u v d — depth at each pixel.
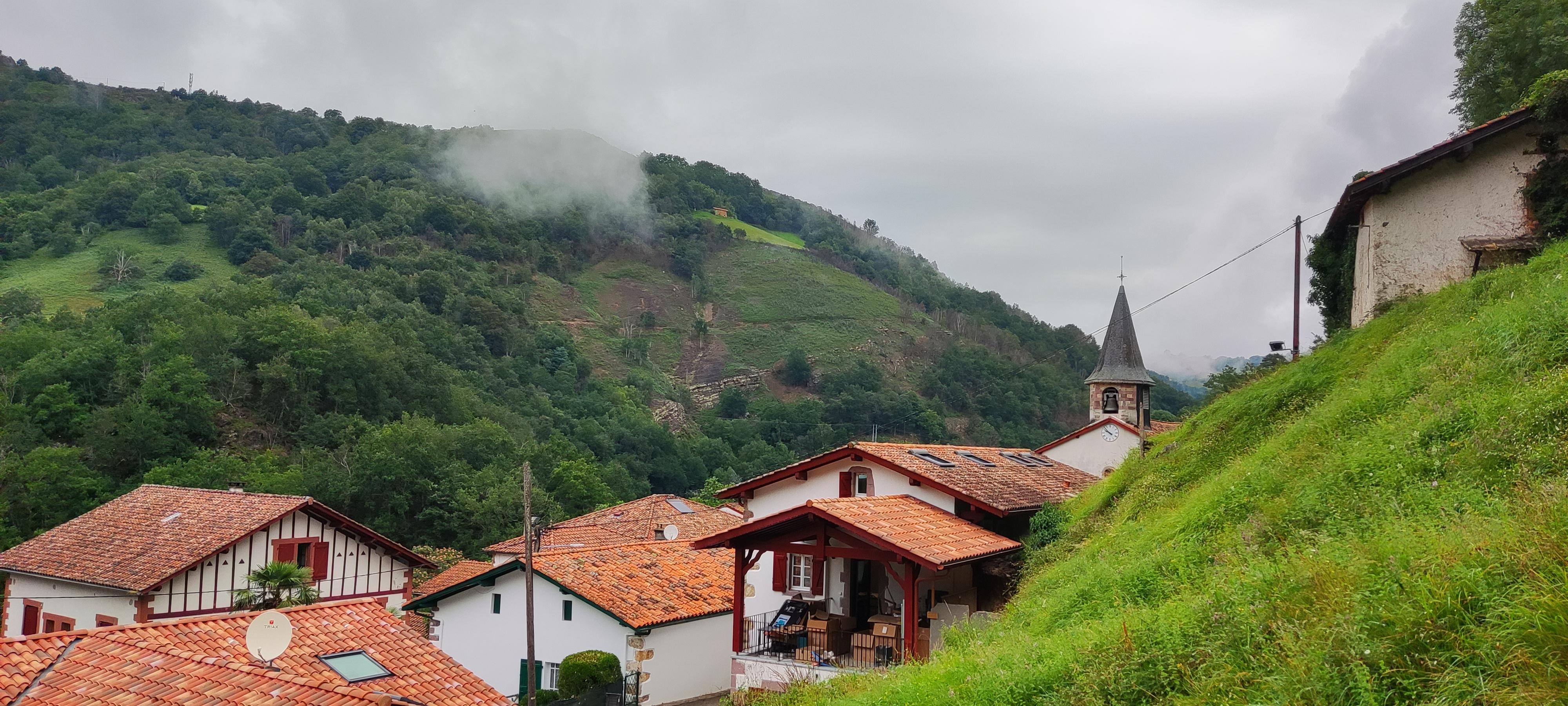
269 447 65.56
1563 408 9.26
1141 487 20.02
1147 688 8.09
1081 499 25.38
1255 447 16.98
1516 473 8.67
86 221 137.12
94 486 48.81
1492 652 5.71
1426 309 17.53
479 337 114.62
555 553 26.06
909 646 18.28
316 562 29.98
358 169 199.12
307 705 11.59
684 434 112.81
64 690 12.45
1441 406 11.15
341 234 143.38
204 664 13.05
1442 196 21.05
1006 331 177.38
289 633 13.82
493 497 53.25
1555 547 6.22
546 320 153.38
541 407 99.00
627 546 28.97
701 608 25.20
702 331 166.00
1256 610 7.94
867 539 18.53
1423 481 9.56
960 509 23.27
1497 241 19.95
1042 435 129.75
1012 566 22.12
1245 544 10.83
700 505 40.56
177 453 59.09
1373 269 21.70
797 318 175.25
